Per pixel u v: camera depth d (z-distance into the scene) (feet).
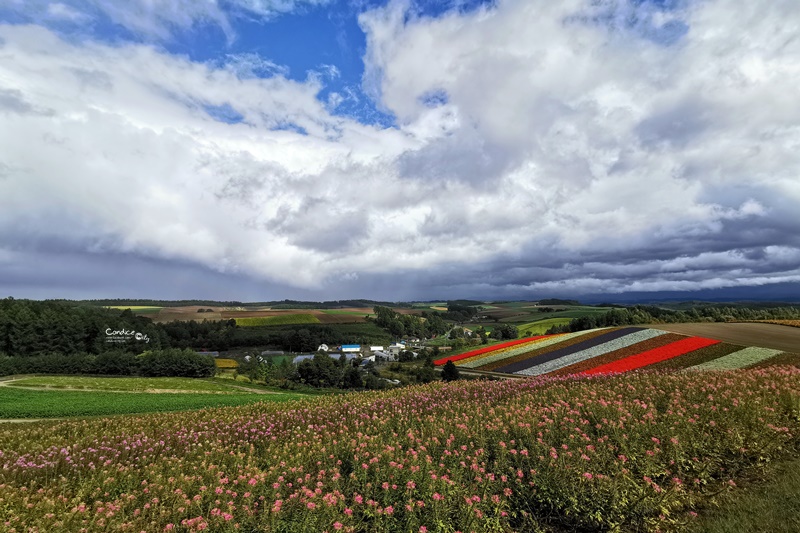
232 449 38.68
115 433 48.91
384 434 38.34
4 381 216.95
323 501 23.79
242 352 440.04
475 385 63.82
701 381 45.29
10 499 26.08
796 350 145.38
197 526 22.58
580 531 24.56
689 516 24.12
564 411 37.52
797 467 28.12
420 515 24.40
